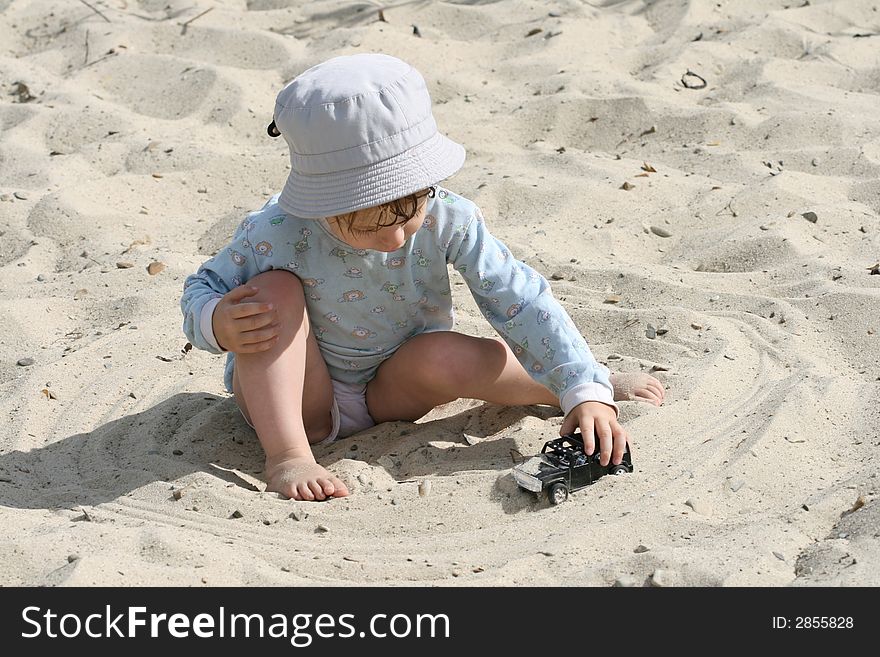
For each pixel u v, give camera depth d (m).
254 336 2.55
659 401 2.93
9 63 5.64
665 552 2.24
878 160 4.46
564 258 3.87
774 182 4.26
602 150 4.86
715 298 3.54
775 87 5.12
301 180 2.45
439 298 2.85
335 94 2.37
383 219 2.44
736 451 2.65
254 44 5.75
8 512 2.49
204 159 4.65
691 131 4.82
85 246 4.10
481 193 4.32
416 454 2.77
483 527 2.44
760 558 2.22
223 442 2.88
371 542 2.38
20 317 3.59
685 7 6.02
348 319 2.79
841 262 3.70
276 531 2.43
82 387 3.21
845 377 3.04
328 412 2.89
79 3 6.29
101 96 5.35
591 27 5.92
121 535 2.33
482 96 5.25
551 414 3.01
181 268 3.90
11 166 4.67
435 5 6.20
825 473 2.59
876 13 6.02
